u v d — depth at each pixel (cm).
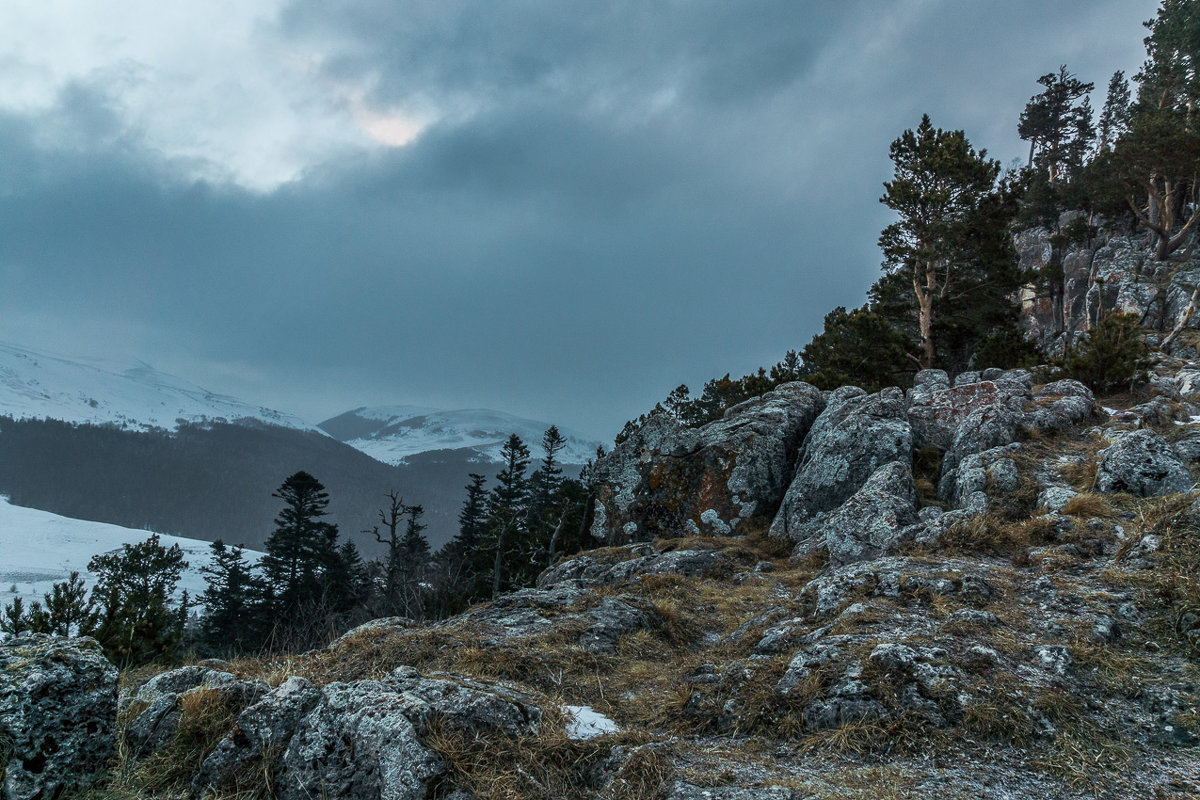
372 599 4675
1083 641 545
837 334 2780
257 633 4400
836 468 1369
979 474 1118
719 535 1527
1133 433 976
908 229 2930
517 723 439
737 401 2967
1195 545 657
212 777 412
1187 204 4578
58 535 17925
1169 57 4531
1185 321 2830
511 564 3747
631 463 1781
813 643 614
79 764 412
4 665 414
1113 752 414
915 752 429
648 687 598
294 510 5178
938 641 542
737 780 396
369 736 397
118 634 910
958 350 3008
